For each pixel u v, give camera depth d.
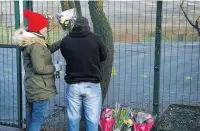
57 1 5.73
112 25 7.66
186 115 5.43
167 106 6.29
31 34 4.23
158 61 4.77
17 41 4.26
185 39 7.63
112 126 4.64
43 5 5.83
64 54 4.32
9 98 6.76
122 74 8.73
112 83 8.04
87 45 4.21
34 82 4.26
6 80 7.70
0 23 5.79
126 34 7.41
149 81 8.11
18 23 4.97
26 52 4.25
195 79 8.40
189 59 9.80
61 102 6.33
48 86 4.31
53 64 4.62
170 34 7.84
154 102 4.90
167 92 7.62
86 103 4.32
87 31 4.25
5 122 5.35
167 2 7.22
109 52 5.16
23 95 6.13
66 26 4.66
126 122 4.61
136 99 6.68
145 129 4.59
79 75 4.26
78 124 4.41
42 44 4.24
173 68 9.27
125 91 7.52
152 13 8.00
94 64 4.27
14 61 8.38
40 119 4.39
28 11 4.36
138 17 7.27
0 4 6.15
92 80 4.27
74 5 5.27
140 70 9.07
